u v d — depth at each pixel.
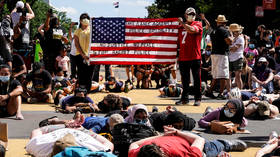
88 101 9.15
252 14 38.00
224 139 6.48
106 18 10.93
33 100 10.83
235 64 12.33
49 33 12.75
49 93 11.02
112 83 13.56
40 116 8.58
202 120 7.52
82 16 10.56
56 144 4.63
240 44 12.28
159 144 4.68
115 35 10.99
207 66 14.06
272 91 13.08
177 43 11.27
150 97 12.53
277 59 15.48
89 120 6.48
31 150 5.28
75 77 12.77
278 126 8.00
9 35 10.92
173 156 4.59
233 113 7.32
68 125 5.84
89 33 10.64
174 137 4.94
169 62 11.29
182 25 10.16
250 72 13.52
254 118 8.90
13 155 5.66
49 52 12.86
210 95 12.22
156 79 15.88
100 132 6.36
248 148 6.36
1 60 10.69
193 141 4.94
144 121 6.45
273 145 5.50
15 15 12.40
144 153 4.04
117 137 5.43
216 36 11.61
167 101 11.50
